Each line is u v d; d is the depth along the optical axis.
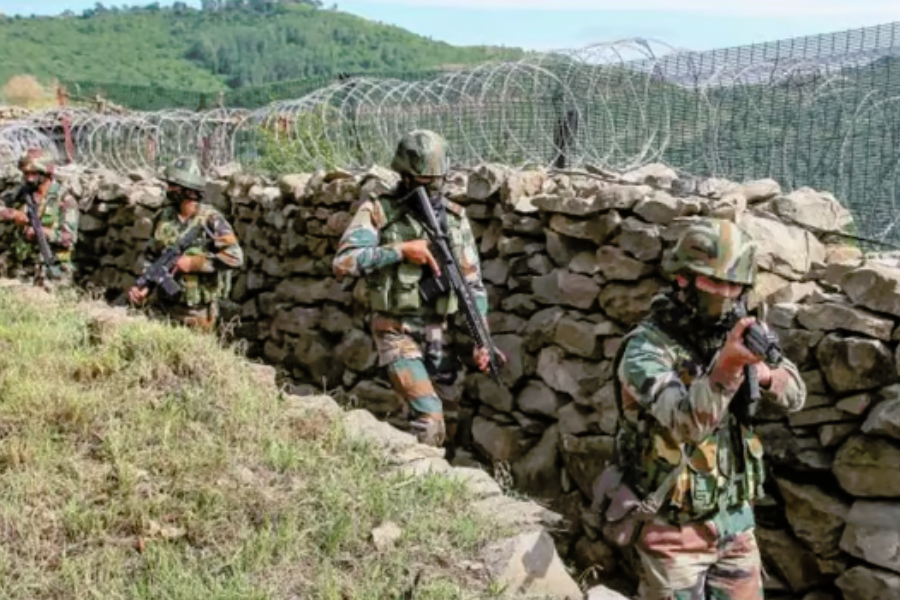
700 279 3.47
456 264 5.68
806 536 5.01
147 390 4.73
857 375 4.79
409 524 3.84
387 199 5.76
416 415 5.68
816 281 5.36
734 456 3.62
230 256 7.86
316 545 3.68
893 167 6.25
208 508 3.79
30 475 3.89
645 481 3.61
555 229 6.49
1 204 13.89
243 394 4.82
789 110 6.60
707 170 6.89
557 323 6.44
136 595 3.28
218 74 128.88
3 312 6.21
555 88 7.46
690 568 3.60
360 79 9.37
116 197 11.90
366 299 5.82
